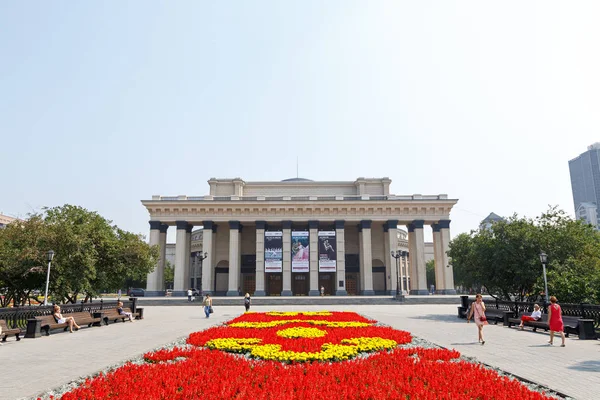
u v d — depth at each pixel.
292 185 70.88
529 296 28.83
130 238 34.12
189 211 64.88
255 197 64.88
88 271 27.48
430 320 24.94
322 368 9.85
